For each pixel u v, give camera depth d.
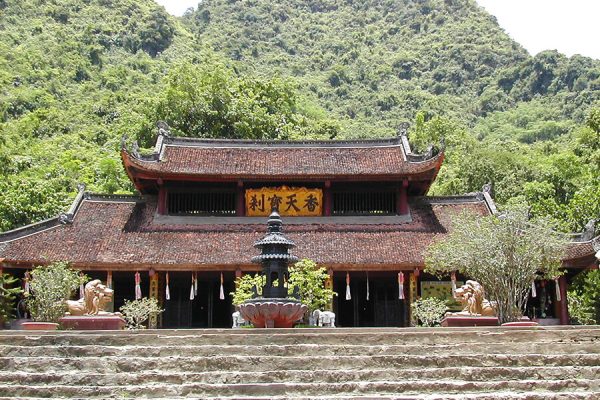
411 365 17.48
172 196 49.59
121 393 15.76
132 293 47.25
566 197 74.81
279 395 15.88
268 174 48.34
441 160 47.59
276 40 167.88
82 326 28.55
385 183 49.62
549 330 20.00
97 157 81.69
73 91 115.00
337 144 52.22
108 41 135.62
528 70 153.75
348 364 17.48
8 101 103.69
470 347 18.44
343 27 179.62
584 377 16.91
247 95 84.62
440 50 166.75
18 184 62.47
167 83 81.62
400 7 187.50
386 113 136.12
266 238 31.20
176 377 16.59
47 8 138.38
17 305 43.50
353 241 46.03
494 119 142.00
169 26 145.25
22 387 15.79
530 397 15.45
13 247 43.25
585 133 74.19
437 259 37.72
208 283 47.66
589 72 146.75
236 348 18.14
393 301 47.44
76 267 42.72
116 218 48.28
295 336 18.95
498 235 33.22
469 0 185.00
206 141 51.97
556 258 34.56
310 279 38.16
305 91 140.50
